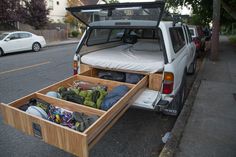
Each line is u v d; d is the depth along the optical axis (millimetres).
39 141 3891
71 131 2494
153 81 4105
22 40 14453
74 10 4078
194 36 11398
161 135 4137
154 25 3988
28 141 3891
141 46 6055
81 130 2729
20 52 14977
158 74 4055
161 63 4047
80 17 4352
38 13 23750
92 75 4832
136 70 4234
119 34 6766
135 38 7113
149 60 4434
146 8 3551
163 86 3982
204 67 9555
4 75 8227
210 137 3883
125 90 3717
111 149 3691
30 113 2953
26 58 12250
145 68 4137
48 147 3721
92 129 2570
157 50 5633
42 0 24047
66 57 12703
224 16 18016
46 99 3537
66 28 28328
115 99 3439
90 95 3648
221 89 6438
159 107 3895
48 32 24141
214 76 7973
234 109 5043
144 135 4133
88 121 2852
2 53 13234
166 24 4223
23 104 3400
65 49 16984
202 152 3463
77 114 3104
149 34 6992
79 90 3936
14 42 13945
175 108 4625
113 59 4555
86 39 4898
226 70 8961
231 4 12969
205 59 11516
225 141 3766
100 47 5754
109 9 3789
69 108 3354
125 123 4562
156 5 3445
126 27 4258
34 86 6895
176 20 5020
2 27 21250
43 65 10164
